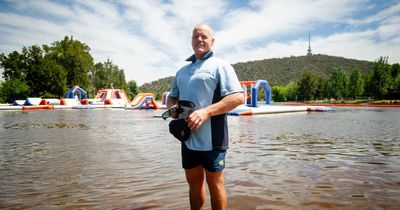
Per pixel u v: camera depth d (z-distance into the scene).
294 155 6.02
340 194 3.42
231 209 2.95
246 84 33.75
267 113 25.05
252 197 3.31
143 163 5.22
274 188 3.67
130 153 6.27
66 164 5.17
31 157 5.86
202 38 2.30
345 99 77.75
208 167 2.20
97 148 6.98
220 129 2.22
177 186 3.76
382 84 61.28
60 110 33.50
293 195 3.39
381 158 5.68
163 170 4.67
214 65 2.24
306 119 18.00
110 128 12.36
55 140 8.49
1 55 59.66
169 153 6.27
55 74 60.00
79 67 67.25
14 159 5.65
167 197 3.32
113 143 7.83
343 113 26.11
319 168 4.82
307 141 8.19
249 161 5.40
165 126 13.33
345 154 6.12
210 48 2.36
